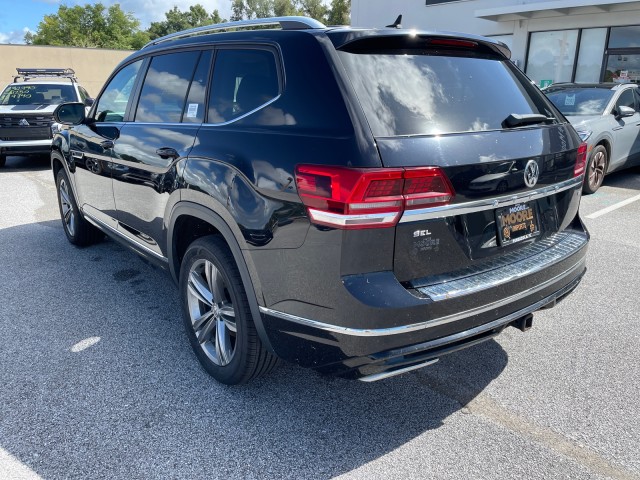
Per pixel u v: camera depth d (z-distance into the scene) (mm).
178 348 3420
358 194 2078
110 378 3062
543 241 2883
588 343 3500
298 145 2312
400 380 3092
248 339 2682
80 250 5379
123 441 2537
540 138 2688
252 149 2523
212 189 2693
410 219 2160
